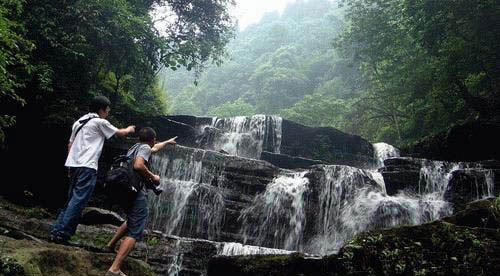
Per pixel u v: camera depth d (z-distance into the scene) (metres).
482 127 12.38
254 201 10.16
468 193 10.31
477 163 11.01
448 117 17.12
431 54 15.27
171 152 10.52
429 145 14.16
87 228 6.84
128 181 4.32
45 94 10.23
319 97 33.59
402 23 17.64
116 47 11.59
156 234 7.54
